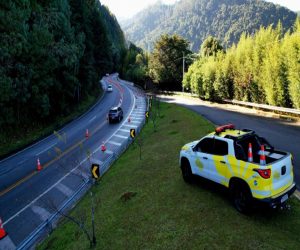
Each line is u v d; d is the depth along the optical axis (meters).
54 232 10.92
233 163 8.19
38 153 24.41
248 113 29.00
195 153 9.85
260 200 7.30
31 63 29.34
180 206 9.43
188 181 11.05
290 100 25.11
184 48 74.75
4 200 15.15
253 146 8.45
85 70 51.19
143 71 87.88
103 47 69.75
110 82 107.25
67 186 16.31
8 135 29.30
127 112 43.81
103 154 22.36
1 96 25.00
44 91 33.59
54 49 33.12
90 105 51.94
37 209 13.78
